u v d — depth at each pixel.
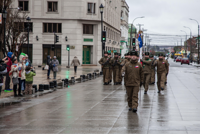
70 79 21.59
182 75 29.86
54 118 8.37
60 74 28.27
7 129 7.07
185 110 9.62
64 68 41.25
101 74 29.80
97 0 50.44
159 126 7.28
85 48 51.00
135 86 9.30
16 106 10.56
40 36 48.81
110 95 13.74
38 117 8.52
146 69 14.20
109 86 18.27
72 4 48.97
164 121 7.88
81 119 8.20
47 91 15.38
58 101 11.82
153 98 12.61
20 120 8.12
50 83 17.09
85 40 50.19
